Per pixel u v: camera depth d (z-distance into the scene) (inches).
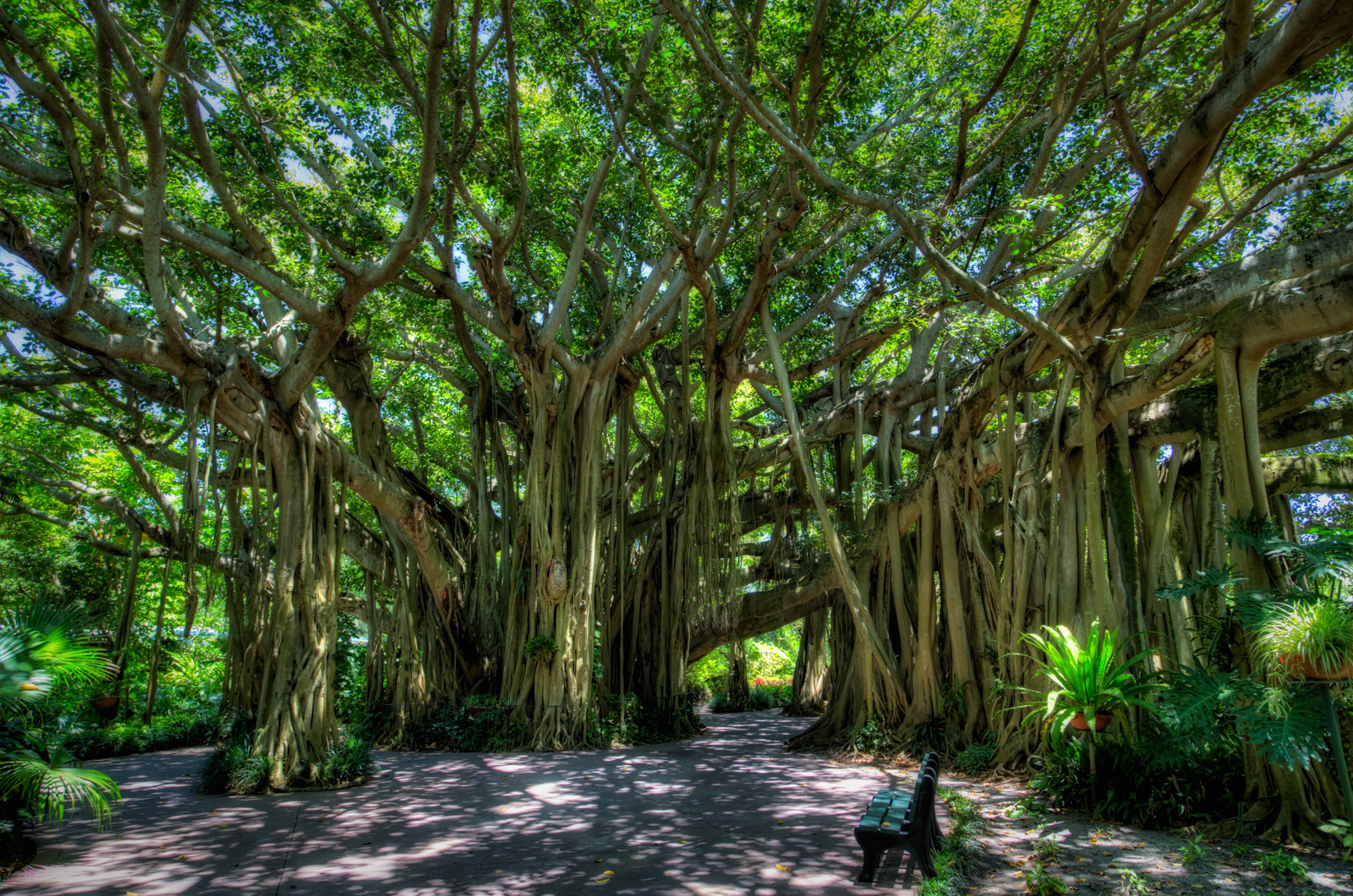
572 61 388.2
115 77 368.5
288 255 466.0
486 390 591.2
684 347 542.9
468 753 502.0
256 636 511.2
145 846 259.3
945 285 461.4
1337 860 224.5
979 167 490.0
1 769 229.6
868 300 543.2
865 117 524.4
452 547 595.2
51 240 485.4
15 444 663.8
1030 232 447.2
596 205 561.3
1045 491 432.5
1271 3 382.9
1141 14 441.4
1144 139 434.3
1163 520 372.8
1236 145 400.5
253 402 401.7
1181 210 302.0
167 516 601.0
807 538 645.3
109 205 349.7
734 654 924.6
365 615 794.2
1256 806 257.3
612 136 476.7
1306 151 417.4
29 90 286.0
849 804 321.7
